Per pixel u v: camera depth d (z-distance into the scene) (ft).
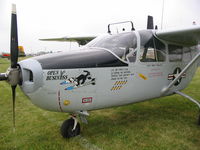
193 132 10.13
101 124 11.41
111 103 9.46
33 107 15.44
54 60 7.79
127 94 9.93
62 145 8.79
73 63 8.05
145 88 10.79
